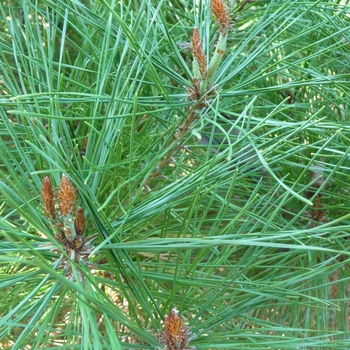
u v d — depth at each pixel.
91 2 0.52
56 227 0.34
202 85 0.43
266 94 0.59
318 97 0.61
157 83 0.40
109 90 0.49
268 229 0.50
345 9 0.50
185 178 0.39
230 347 0.37
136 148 0.47
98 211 0.34
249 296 0.41
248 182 0.56
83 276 0.34
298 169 0.56
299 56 0.62
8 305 0.46
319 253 0.57
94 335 0.31
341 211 0.57
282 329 0.39
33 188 0.38
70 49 0.71
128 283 0.36
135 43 0.39
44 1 0.43
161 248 0.34
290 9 0.51
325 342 0.38
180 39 0.61
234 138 0.50
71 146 0.37
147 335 0.35
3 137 0.58
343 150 0.52
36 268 0.40
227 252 0.43
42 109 0.41
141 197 0.43
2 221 0.29
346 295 0.61
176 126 0.43
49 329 0.34
